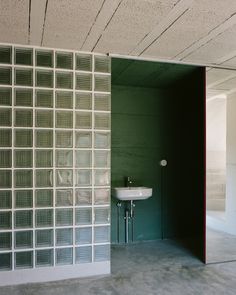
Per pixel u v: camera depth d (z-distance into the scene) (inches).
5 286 110.3
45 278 115.6
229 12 87.4
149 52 122.0
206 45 113.7
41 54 117.4
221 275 121.7
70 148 120.3
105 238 124.0
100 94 124.6
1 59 113.2
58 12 87.9
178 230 179.9
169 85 173.5
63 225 118.5
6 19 92.4
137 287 109.5
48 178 117.5
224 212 144.6
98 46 116.0
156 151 178.7
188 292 105.4
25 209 114.6
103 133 125.1
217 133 144.0
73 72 121.0
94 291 106.0
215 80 143.4
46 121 117.6
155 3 82.3
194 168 172.1
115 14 89.0
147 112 177.6
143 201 174.7
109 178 125.3
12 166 113.7
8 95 113.8
